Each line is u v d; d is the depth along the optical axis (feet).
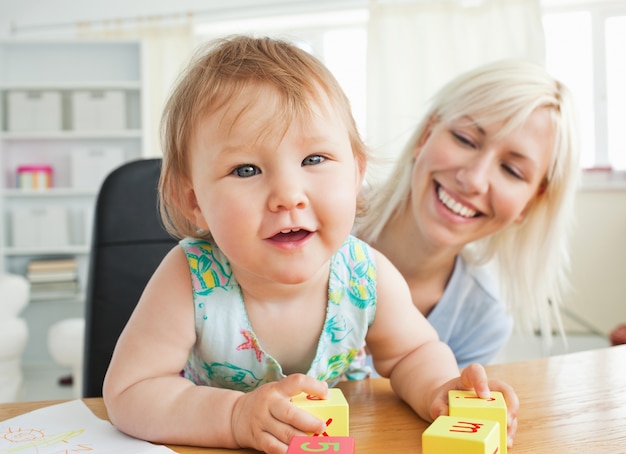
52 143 13.53
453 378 2.11
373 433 1.94
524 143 3.63
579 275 12.19
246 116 1.95
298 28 14.32
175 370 2.25
